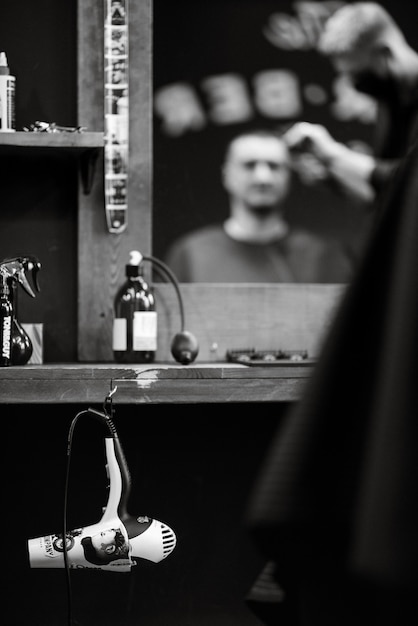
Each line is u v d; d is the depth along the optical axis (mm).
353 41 2627
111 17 2512
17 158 2520
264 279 2605
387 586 614
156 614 2592
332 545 642
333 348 675
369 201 2629
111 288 2533
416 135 727
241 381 2234
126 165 2520
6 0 2520
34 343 2412
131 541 2238
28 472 2541
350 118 2627
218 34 2574
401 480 626
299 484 654
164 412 2600
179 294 2510
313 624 652
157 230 2562
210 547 2615
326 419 662
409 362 645
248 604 791
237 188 2588
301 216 2615
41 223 2543
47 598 2547
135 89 2527
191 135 2568
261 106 2594
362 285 682
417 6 2656
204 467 2617
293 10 2600
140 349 2434
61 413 2555
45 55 2531
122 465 2260
